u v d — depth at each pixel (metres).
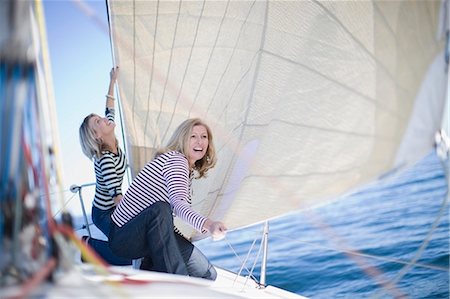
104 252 3.20
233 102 2.93
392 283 1.92
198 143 2.83
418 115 1.82
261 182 2.48
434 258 5.79
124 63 3.96
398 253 6.35
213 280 3.09
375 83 1.97
